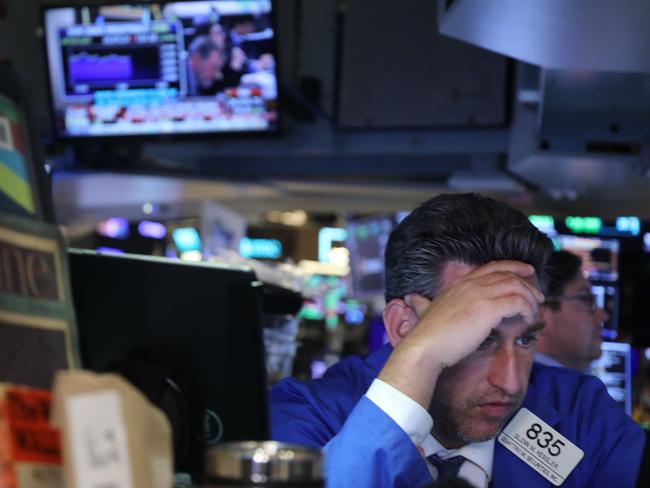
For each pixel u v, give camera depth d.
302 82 5.66
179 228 8.90
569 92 4.12
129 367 1.25
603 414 1.94
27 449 0.79
